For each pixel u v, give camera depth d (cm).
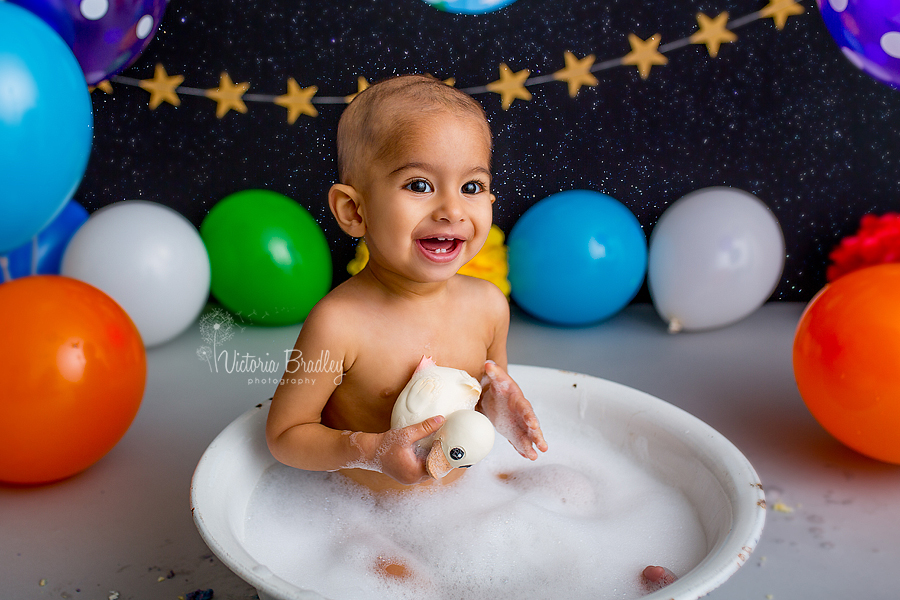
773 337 240
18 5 170
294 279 236
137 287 209
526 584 103
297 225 241
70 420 144
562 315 242
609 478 123
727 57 248
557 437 132
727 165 259
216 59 249
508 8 245
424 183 101
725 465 107
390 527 113
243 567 83
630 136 257
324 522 113
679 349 232
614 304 241
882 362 142
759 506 95
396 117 101
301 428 108
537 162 259
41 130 158
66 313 146
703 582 81
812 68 248
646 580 101
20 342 140
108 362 149
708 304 229
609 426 129
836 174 257
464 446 94
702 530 107
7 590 126
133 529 143
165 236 216
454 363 119
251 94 253
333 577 102
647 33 247
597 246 230
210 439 178
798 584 129
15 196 159
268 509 113
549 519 112
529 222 241
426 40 248
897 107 249
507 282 242
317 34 247
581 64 250
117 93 250
